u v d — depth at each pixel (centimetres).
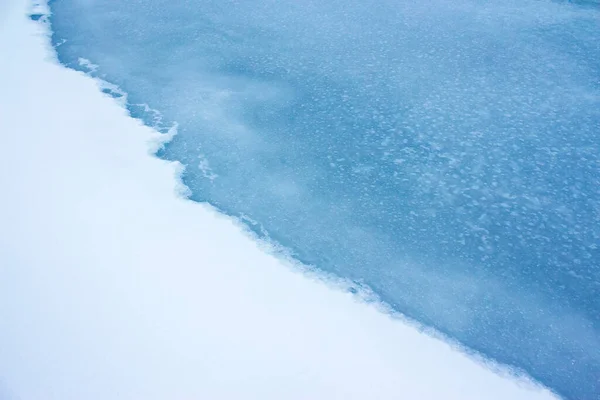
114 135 748
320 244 579
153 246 566
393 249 573
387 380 445
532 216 614
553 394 442
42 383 433
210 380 438
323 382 441
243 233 592
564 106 805
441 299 521
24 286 514
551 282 538
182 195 644
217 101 830
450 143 733
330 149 724
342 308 509
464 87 860
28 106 812
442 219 611
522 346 479
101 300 503
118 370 443
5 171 670
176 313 494
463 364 463
